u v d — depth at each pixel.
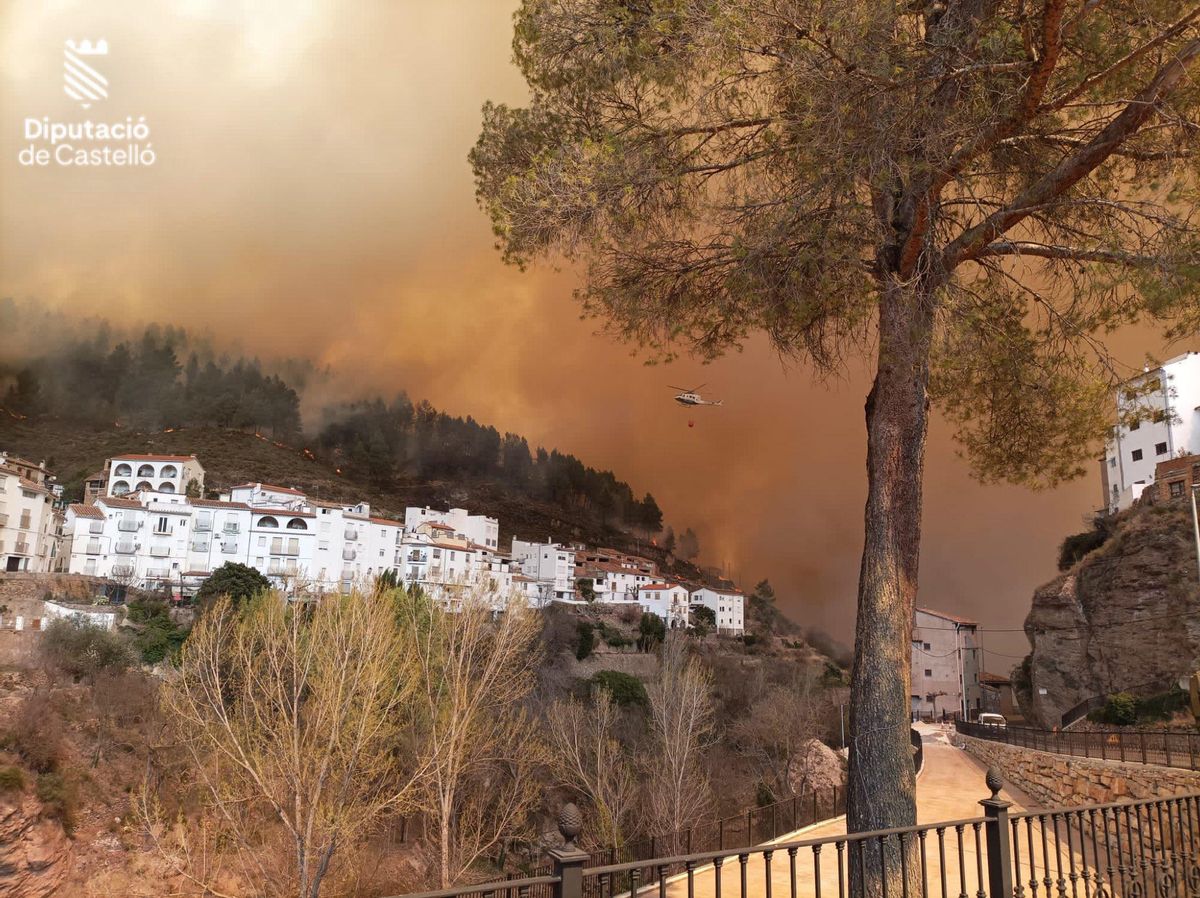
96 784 23.48
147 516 51.09
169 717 21.11
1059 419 7.89
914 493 6.37
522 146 8.01
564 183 6.75
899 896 5.40
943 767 24.06
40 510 48.09
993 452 8.56
